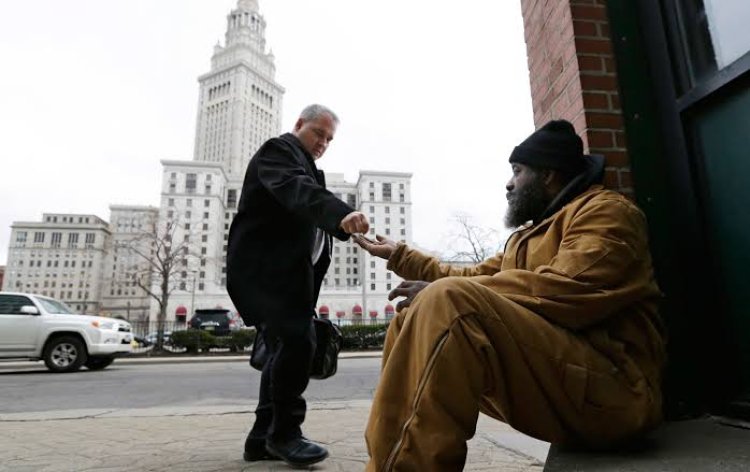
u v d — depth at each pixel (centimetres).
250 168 233
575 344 125
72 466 235
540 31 284
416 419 107
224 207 8900
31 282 10350
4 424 383
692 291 210
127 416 422
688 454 139
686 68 217
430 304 116
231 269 225
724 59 196
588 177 166
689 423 192
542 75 280
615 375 128
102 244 10712
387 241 210
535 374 121
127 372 1007
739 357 190
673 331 209
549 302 127
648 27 237
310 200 195
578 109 234
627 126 229
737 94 191
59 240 10619
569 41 243
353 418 409
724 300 197
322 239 257
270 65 13075
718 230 200
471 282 119
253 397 629
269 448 227
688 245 213
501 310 119
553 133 175
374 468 111
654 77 234
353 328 1969
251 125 11200
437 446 104
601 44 239
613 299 129
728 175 195
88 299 10325
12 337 941
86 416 421
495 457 247
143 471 221
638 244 139
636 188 222
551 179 175
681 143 216
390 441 111
